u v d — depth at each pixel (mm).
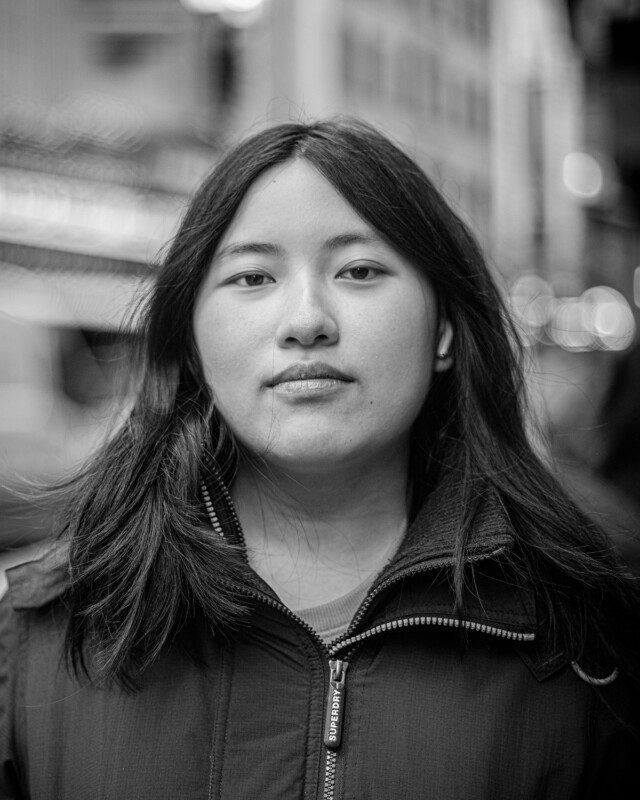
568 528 1375
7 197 7836
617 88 6609
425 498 1409
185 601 1246
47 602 1312
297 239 1242
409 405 1271
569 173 30766
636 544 1749
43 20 10609
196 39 12602
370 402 1232
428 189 1355
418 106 23625
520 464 1422
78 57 11188
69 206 8273
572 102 31047
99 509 1297
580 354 6582
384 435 1250
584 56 7066
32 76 10438
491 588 1276
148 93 11805
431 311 1322
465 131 26359
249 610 1210
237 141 1461
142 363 1422
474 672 1234
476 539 1244
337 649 1215
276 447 1230
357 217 1253
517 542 1304
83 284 7898
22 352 6391
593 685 1279
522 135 30375
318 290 1232
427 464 1431
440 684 1222
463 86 26266
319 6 17469
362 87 20500
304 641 1219
